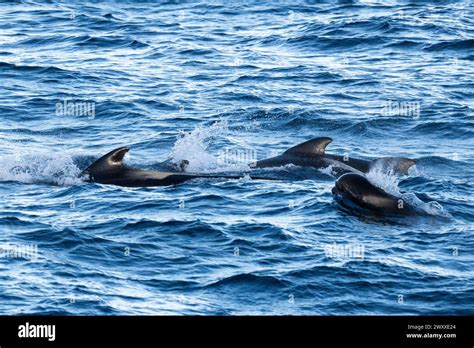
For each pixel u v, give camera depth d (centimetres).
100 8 19150
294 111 12206
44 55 15162
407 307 6200
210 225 7575
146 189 8706
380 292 6400
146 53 15550
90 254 6994
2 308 6034
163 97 12950
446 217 7919
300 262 6850
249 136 11269
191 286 6469
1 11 18512
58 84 13475
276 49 15938
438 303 6253
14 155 10119
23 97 12800
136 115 12094
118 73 14250
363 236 7425
